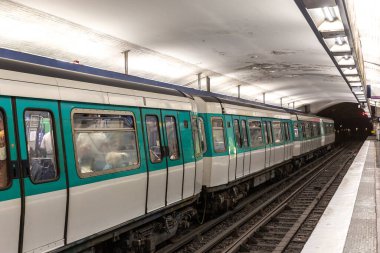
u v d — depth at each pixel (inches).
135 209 261.7
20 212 177.9
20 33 366.0
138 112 269.7
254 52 579.5
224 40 503.8
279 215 450.3
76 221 210.4
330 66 709.3
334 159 1228.5
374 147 1595.7
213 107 432.5
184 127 332.5
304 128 957.8
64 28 385.7
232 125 475.2
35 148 188.7
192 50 536.1
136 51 492.1
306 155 1026.1
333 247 267.3
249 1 363.3
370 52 594.6
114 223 240.8
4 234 170.1
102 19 385.4
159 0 354.6
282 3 369.4
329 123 1485.0
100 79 244.1
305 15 350.0
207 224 394.9
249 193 625.3
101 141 232.5
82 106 219.8
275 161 665.6
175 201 314.3
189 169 335.0
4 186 172.2
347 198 452.1
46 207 191.2
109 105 241.0
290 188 647.8
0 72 176.6
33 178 185.8
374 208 390.3
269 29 459.5
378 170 746.2
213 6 377.4
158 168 287.1
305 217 420.5
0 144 173.0
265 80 858.8
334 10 333.1
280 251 299.7
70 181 206.1
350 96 1378.0
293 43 529.0
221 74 715.4
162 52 522.9
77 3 343.3
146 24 414.0
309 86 1050.7
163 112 301.0
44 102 196.1
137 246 274.5
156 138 289.9
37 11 343.6
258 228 372.2
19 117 181.6
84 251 225.8
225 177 445.1
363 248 262.5
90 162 222.5
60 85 207.3
